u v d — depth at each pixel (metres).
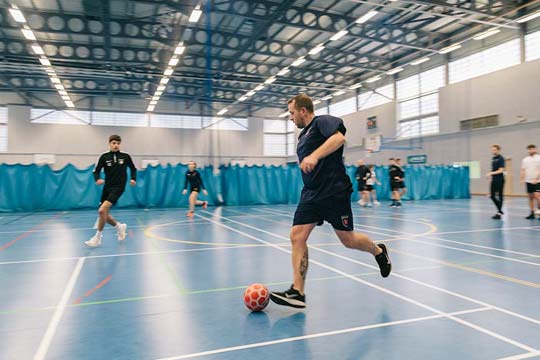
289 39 21.11
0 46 20.19
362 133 30.31
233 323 2.68
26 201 12.63
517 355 2.16
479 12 15.71
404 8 15.20
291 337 2.43
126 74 23.56
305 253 2.99
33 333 2.51
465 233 7.03
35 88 26.81
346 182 3.00
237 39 20.62
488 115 20.95
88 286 3.64
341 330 2.54
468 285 3.59
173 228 8.09
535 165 9.23
